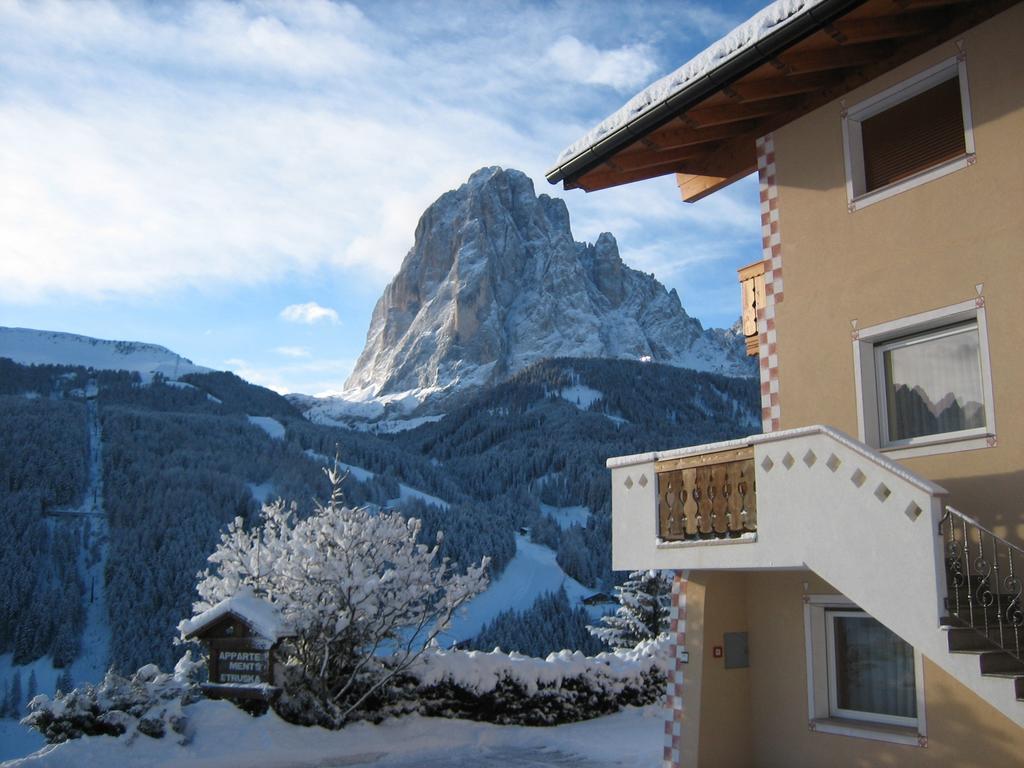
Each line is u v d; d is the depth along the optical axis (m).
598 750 14.08
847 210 10.52
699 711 10.89
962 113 9.53
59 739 11.99
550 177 12.48
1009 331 8.80
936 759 9.09
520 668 16.20
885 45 10.27
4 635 86.75
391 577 14.61
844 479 8.61
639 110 11.02
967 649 7.70
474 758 13.69
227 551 14.73
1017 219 8.84
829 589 10.45
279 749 12.84
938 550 7.78
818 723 10.34
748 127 12.16
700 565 10.05
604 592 107.38
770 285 11.38
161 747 12.15
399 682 15.10
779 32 9.34
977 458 8.95
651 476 10.90
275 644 13.51
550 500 151.12
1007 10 9.10
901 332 9.92
